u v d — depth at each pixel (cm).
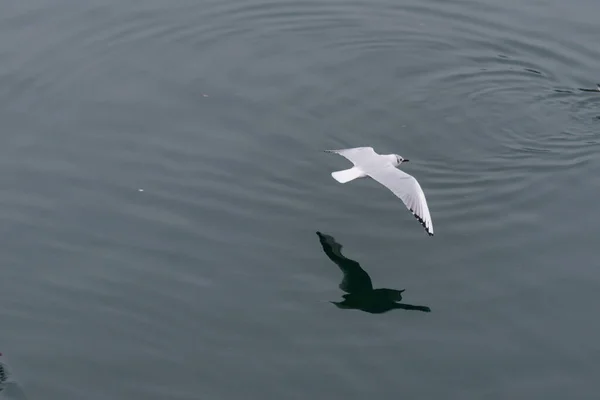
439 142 2064
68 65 2300
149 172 1930
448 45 2448
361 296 1609
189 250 1719
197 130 2061
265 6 2598
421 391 1427
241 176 1914
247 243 1736
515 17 2569
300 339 1527
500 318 1564
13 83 2222
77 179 1909
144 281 1648
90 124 2081
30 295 1622
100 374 1466
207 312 1580
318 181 1905
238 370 1467
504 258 1695
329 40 2459
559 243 1728
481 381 1445
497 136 2095
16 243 1741
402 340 1523
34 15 2508
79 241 1745
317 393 1423
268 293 1620
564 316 1564
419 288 1633
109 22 2492
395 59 2381
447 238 1750
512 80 2305
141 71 2286
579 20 2550
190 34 2455
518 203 1845
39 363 1485
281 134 2053
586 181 1914
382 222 1791
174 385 1444
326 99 2197
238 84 2241
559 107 2209
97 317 1576
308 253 1711
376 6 2627
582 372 1459
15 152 1988
